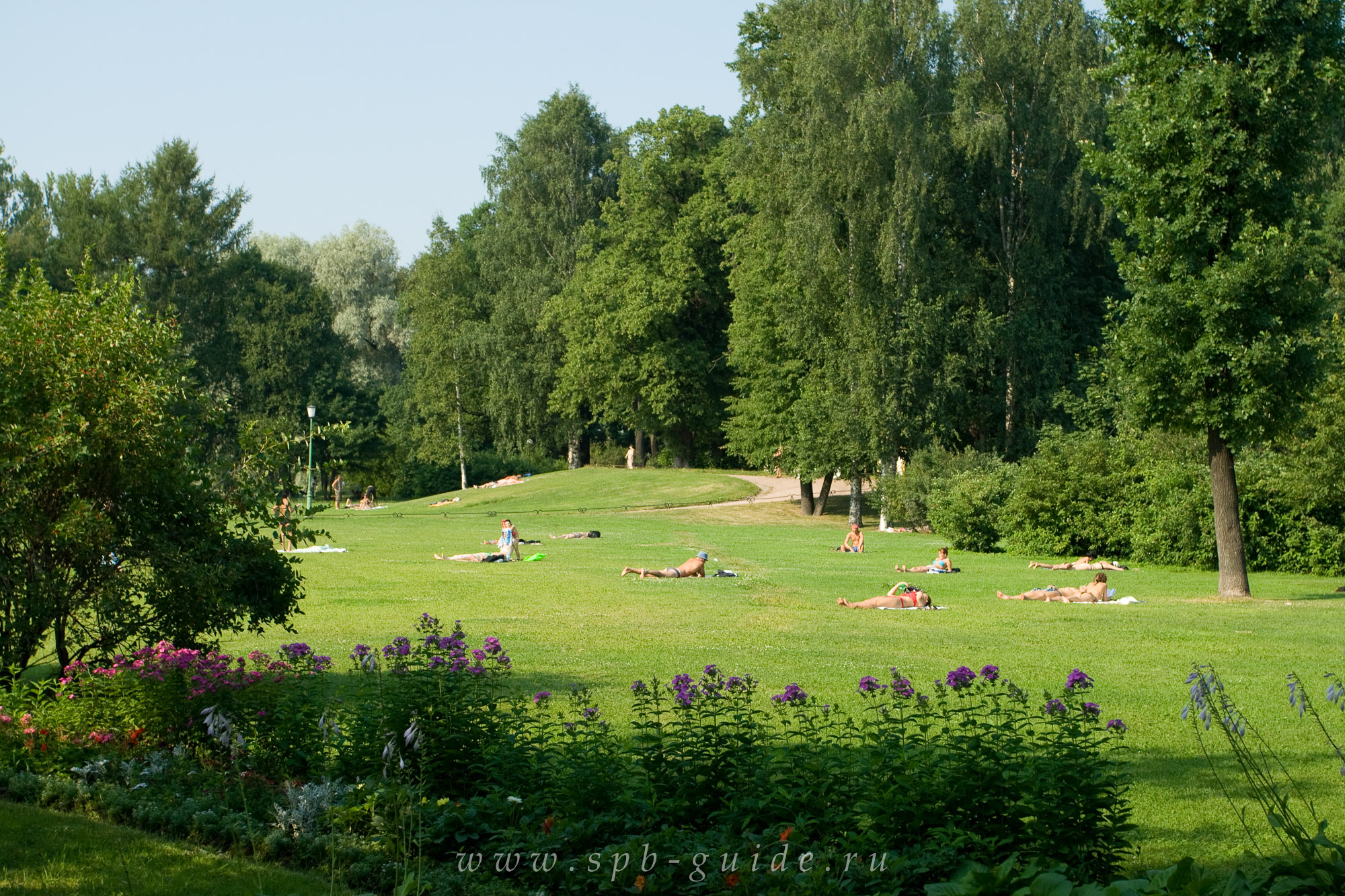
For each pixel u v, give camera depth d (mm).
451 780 7426
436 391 77125
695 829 6723
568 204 71500
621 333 63344
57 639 10875
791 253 46469
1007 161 48500
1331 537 29203
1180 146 22984
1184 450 32688
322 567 28141
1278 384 22781
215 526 11258
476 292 77062
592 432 85688
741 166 49875
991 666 7172
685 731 7266
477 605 21047
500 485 70438
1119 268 24516
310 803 6977
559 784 7035
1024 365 49312
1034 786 6188
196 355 76938
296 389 79000
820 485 64312
